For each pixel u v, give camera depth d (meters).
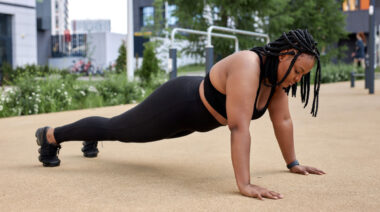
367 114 6.57
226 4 15.63
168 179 2.62
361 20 33.50
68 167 3.04
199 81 2.47
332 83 17.48
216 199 2.15
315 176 2.68
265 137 4.50
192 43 16.64
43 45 39.31
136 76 13.32
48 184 2.52
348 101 9.02
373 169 2.87
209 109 2.36
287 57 2.16
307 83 2.40
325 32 21.06
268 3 15.77
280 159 3.27
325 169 2.88
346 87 14.41
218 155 3.48
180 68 15.05
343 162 3.12
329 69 19.53
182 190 2.35
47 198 2.21
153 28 22.03
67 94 8.76
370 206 2.03
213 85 2.32
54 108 8.16
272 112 2.68
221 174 2.76
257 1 15.52
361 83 17.33
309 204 2.06
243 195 2.22
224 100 2.31
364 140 4.16
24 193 2.32
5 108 7.62
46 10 39.03
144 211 1.96
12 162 3.27
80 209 2.01
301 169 2.76
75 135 2.86
